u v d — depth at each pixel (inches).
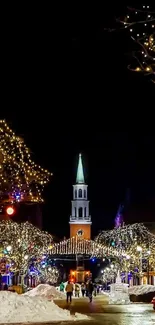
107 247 2588.6
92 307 1469.0
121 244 2481.5
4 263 2138.3
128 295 1716.3
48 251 2714.1
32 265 2615.7
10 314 887.7
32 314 901.8
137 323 895.7
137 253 2335.1
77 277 4018.2
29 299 943.7
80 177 6048.2
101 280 3978.8
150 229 2896.2
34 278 2967.5
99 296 2578.7
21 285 2191.2
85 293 2581.2
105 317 1046.4
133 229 2384.4
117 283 1752.0
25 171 1234.0
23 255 2156.7
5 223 2098.9
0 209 1243.2
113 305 1596.9
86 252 3046.3
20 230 2172.7
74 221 5876.0
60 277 4473.4
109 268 3201.3
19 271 2183.8
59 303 1718.8
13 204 1298.0
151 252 2324.1
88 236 5831.7
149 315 1114.7
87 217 5895.7
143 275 2410.2
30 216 3914.9
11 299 923.4
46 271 3083.2
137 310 1312.7
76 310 1317.7
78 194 5944.9
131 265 2438.5
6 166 1215.6
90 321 916.0
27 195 1256.2
